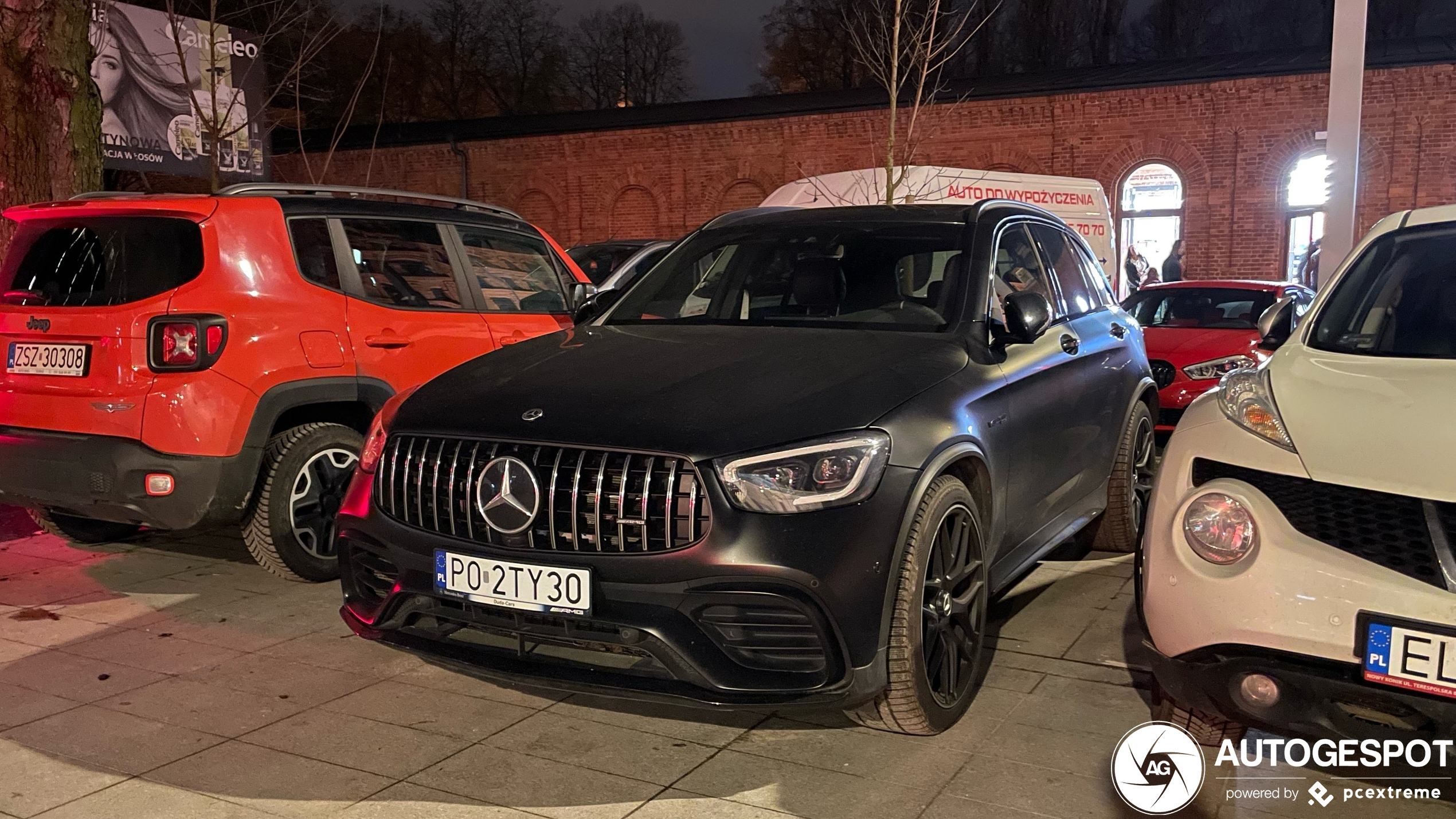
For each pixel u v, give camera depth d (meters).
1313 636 2.62
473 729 3.49
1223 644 2.75
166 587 5.03
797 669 3.04
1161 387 8.63
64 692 3.79
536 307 6.20
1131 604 4.76
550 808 2.97
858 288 4.16
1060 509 4.61
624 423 3.12
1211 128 20.42
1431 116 18.95
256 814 2.94
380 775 3.17
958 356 3.70
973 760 3.23
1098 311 5.38
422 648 3.33
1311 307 3.98
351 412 5.26
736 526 2.93
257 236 4.83
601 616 3.00
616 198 25.53
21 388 4.77
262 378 4.68
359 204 5.38
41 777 3.16
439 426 3.34
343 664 4.07
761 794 3.04
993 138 21.92
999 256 4.36
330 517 5.11
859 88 25.70
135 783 3.12
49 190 7.24
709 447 2.99
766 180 23.88
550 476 3.09
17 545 5.79
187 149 15.47
